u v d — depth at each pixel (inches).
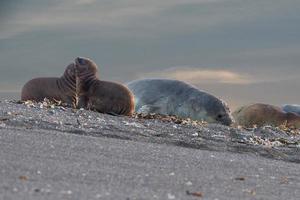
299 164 1148.5
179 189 675.4
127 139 1235.2
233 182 783.1
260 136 1621.6
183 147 1190.9
